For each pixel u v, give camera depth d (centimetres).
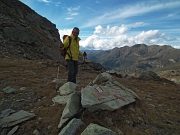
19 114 222
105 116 223
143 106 299
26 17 2075
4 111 231
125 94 296
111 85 321
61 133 176
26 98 290
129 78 827
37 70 582
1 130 193
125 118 234
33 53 1090
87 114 221
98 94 261
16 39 1090
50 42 1786
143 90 505
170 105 356
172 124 246
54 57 1300
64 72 638
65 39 320
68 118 203
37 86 361
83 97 236
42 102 272
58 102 262
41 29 2266
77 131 184
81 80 527
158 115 274
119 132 196
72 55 327
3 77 405
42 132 191
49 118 218
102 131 167
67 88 302
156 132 215
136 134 199
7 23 1128
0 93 300
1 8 1452
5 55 776
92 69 970
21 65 614
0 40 939
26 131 193
